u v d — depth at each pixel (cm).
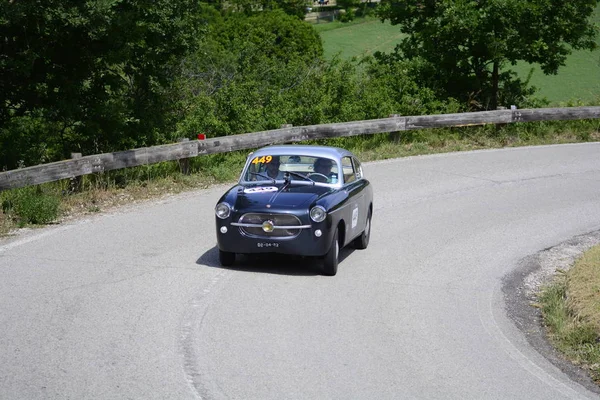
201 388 635
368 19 9994
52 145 2156
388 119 2250
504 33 2934
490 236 1327
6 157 2005
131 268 1020
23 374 646
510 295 1002
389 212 1497
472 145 2386
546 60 2998
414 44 3133
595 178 1903
